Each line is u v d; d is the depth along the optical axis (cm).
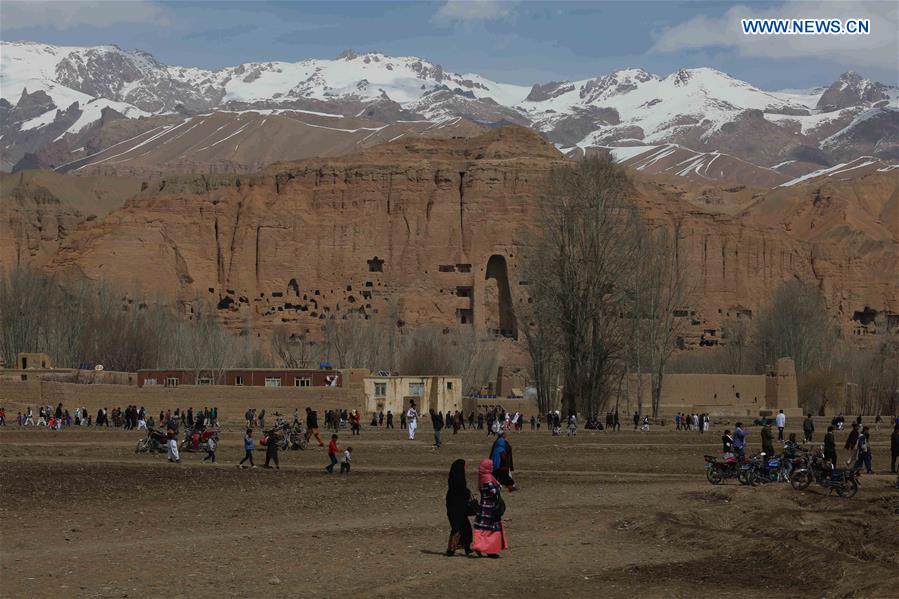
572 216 11156
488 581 3347
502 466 4369
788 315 18925
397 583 3278
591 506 4784
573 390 11056
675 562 3650
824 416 15762
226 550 3750
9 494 5009
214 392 11694
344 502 4975
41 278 19100
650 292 12750
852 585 3262
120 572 3378
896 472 6284
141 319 16725
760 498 4956
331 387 11988
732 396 15162
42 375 12812
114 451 7325
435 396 13150
